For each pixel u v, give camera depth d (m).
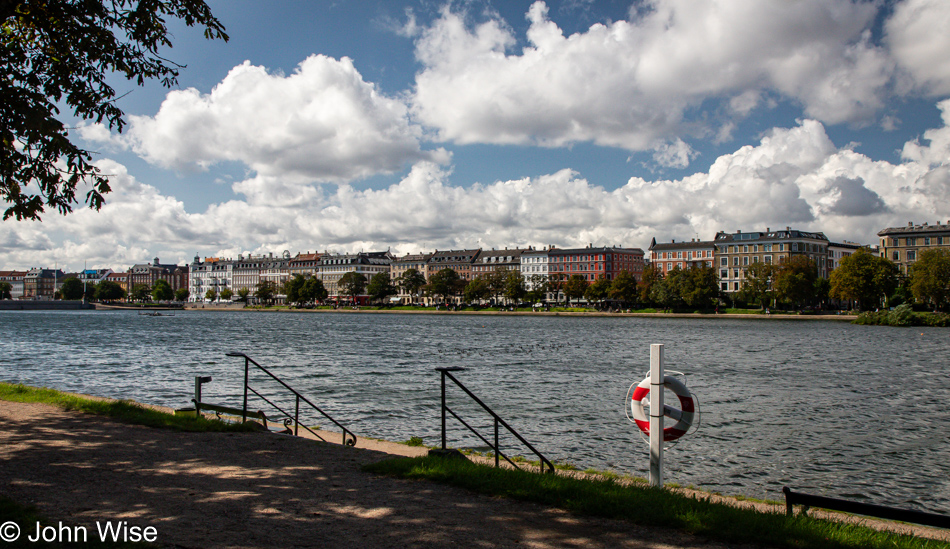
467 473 9.29
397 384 34.19
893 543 7.06
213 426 13.58
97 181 11.61
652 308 141.88
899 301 111.94
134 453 10.90
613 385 34.12
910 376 37.97
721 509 7.97
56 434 12.31
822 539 7.00
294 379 36.28
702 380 35.94
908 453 19.59
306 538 6.80
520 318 136.62
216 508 7.83
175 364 44.62
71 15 12.15
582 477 10.82
